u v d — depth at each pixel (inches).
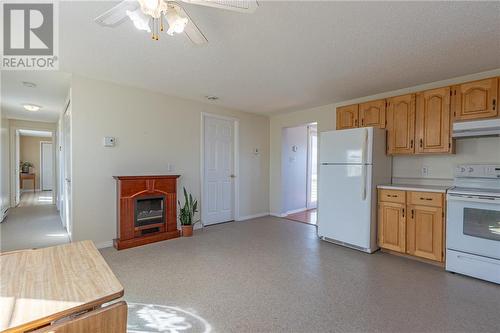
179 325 72.1
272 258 124.3
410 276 104.3
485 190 108.0
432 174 135.5
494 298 86.4
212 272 107.6
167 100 161.8
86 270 44.3
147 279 100.5
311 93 155.9
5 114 213.8
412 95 130.6
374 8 71.7
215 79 132.6
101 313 33.3
